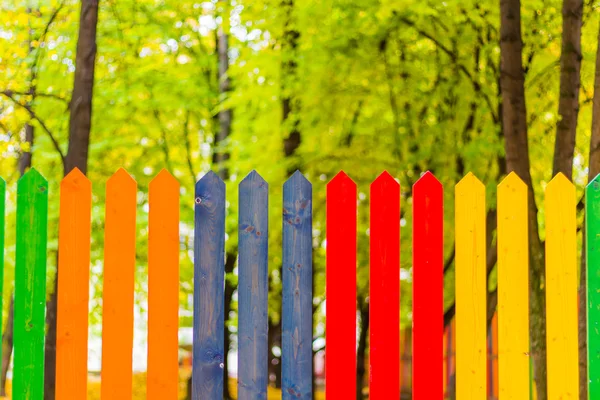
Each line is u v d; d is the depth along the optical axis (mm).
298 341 3457
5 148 12445
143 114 12609
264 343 3443
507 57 6492
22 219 3434
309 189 3480
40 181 3455
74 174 3432
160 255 3410
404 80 10070
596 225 3527
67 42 12070
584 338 4859
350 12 9750
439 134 9805
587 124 10320
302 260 3467
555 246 3531
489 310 8234
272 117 10406
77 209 3426
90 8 7289
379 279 3451
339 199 3443
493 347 9664
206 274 3441
